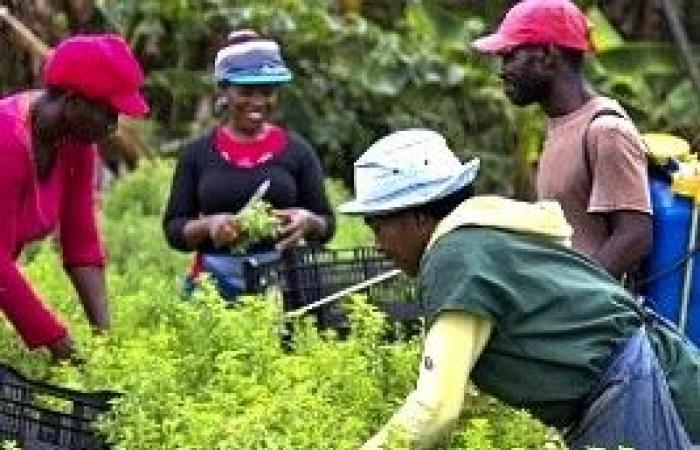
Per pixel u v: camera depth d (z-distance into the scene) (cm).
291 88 1473
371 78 1511
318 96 1485
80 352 653
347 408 576
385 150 555
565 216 692
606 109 688
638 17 1755
